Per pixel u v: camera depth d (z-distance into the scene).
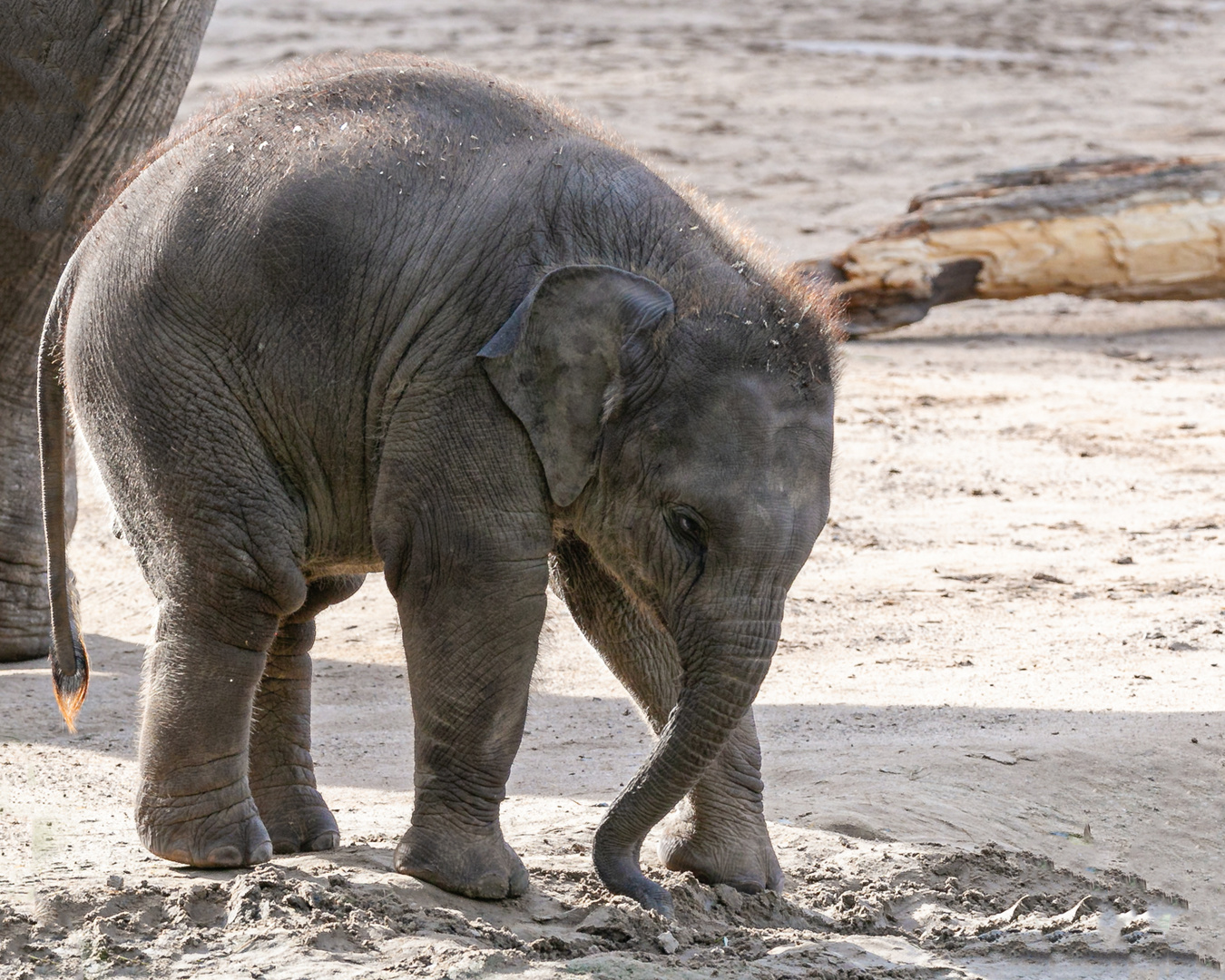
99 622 18.19
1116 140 48.25
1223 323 34.66
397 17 67.88
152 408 9.28
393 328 9.05
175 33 14.95
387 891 9.18
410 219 9.11
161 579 9.49
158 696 9.54
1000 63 59.66
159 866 9.77
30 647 16.48
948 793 11.77
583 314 8.73
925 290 31.33
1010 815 11.48
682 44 62.66
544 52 60.50
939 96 54.25
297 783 10.42
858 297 31.56
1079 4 73.38
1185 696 14.12
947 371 30.08
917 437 25.61
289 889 9.14
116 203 9.86
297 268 9.09
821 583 18.89
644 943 8.95
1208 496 22.69
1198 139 48.22
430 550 8.96
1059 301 36.94
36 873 9.65
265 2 70.44
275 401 9.20
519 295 8.92
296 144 9.33
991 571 19.31
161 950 8.59
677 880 9.73
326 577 10.30
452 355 8.94
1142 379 29.59
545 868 10.01
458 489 8.88
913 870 10.38
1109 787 12.01
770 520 8.66
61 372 10.22
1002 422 26.58
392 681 15.80
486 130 9.42
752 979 8.52
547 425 8.80
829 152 46.84
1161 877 10.68
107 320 9.45
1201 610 17.47
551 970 8.37
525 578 8.96
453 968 8.22
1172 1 74.00
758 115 51.19
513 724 9.20
